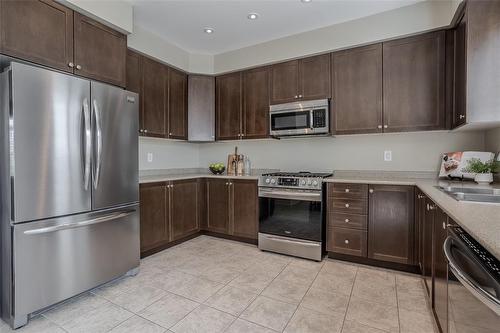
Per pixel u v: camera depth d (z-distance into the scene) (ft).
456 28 8.04
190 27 10.12
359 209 9.05
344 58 9.90
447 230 4.42
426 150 9.64
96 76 7.75
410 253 8.32
